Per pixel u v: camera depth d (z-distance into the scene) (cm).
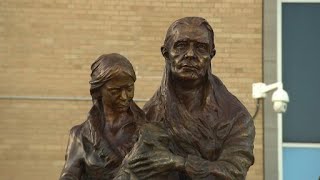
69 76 2184
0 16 2192
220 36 2200
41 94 2178
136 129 798
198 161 770
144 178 766
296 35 2217
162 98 803
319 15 2222
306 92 2209
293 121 2202
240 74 2194
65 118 2173
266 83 2197
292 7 2222
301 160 2192
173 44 788
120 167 777
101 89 796
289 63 2212
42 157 2166
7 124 2173
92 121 802
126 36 2191
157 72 2169
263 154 2181
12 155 2166
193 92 803
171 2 2198
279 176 2186
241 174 779
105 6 2198
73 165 795
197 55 787
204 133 794
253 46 2203
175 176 775
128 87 794
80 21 2197
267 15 2209
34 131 2175
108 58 793
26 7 2195
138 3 2200
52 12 2198
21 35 2191
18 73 2184
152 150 771
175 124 795
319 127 2203
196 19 793
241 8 2209
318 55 2217
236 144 791
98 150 793
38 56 2189
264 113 2180
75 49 2189
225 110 803
